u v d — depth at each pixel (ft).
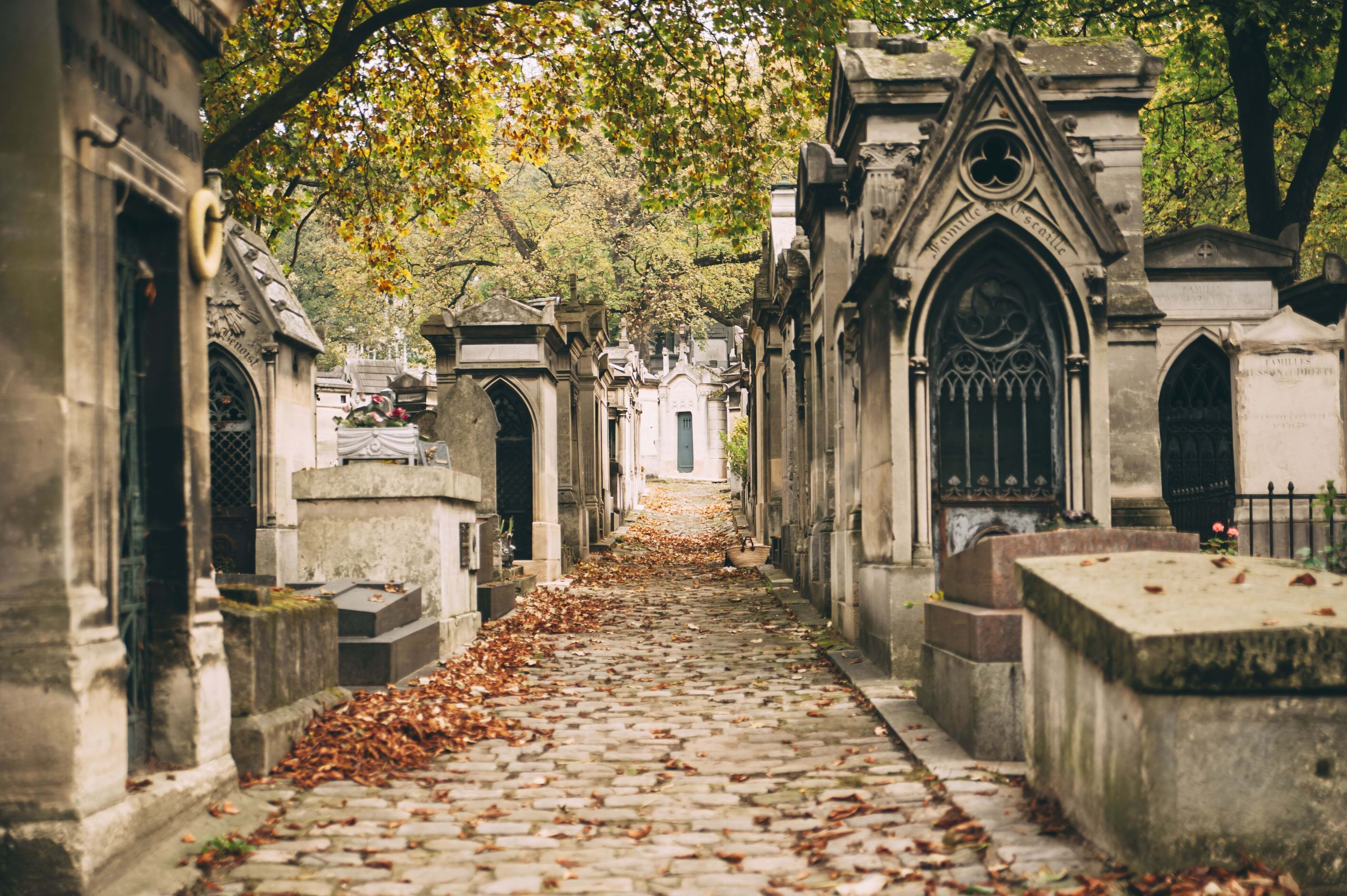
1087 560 18.39
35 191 15.43
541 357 66.03
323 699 25.27
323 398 96.53
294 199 64.28
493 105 62.44
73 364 15.52
